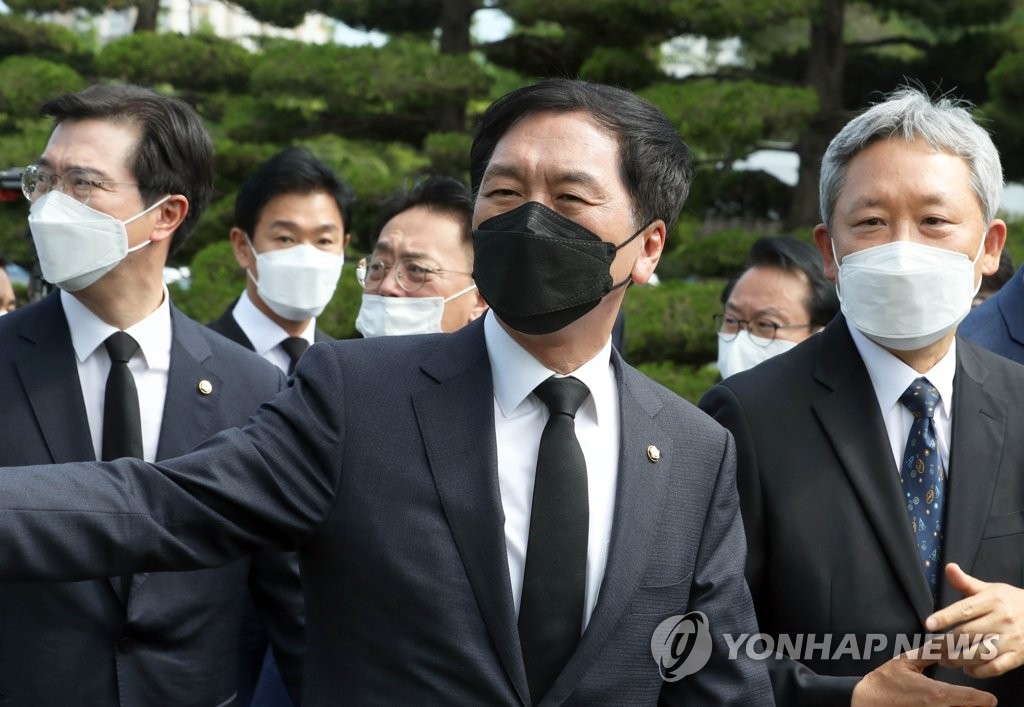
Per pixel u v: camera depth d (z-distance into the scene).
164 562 2.14
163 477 2.14
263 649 3.88
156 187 3.02
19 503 2.04
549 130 2.26
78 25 17.66
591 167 2.24
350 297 11.08
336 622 2.22
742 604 2.42
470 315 4.36
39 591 2.81
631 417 2.38
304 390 2.28
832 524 2.79
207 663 2.96
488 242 2.23
